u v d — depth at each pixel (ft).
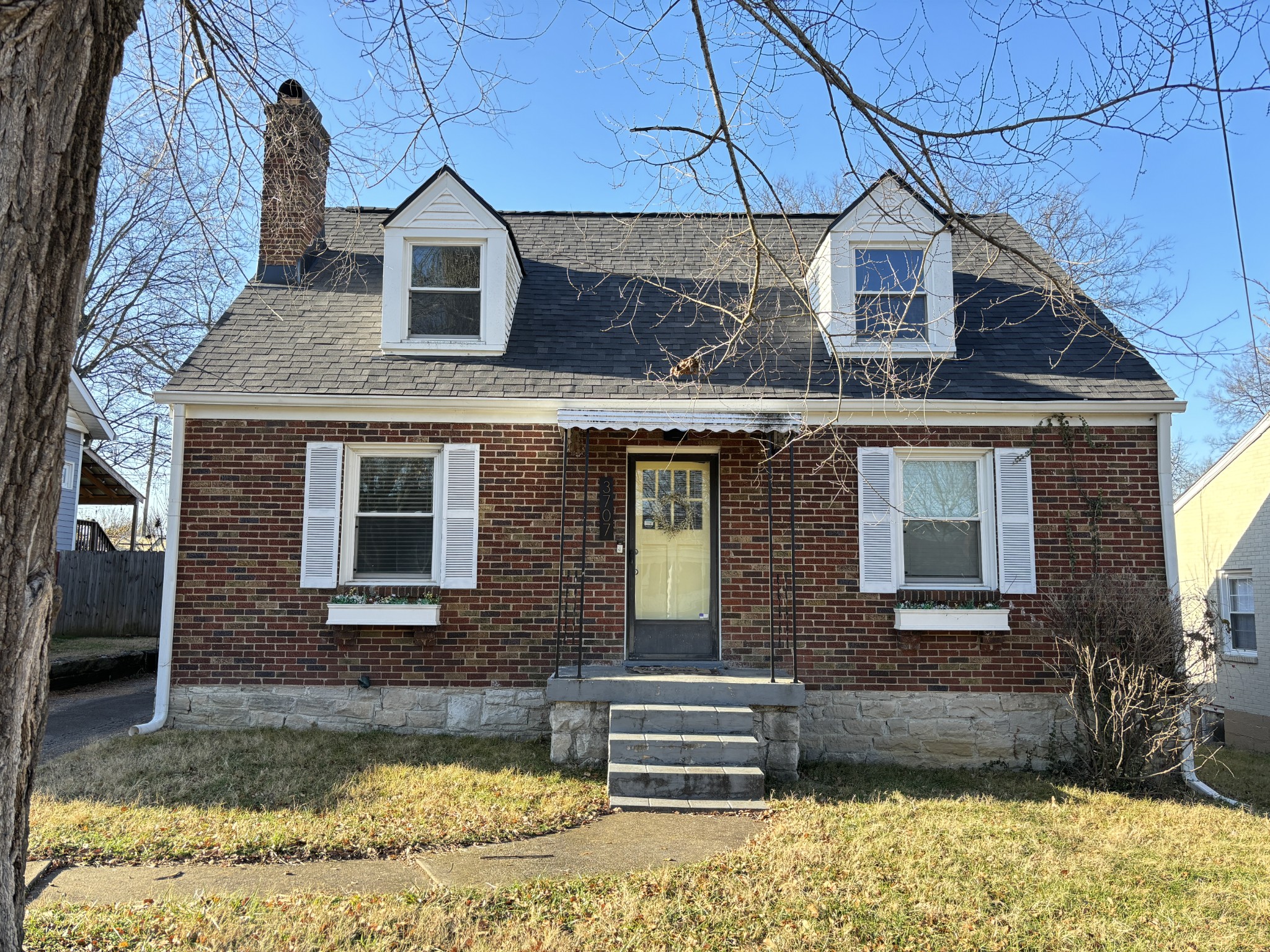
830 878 17.22
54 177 9.34
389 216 31.73
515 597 29.43
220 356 30.58
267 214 35.27
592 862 18.02
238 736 27.20
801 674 29.07
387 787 22.65
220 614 28.96
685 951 14.15
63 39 9.39
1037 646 28.99
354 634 29.07
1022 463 29.53
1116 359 30.91
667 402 29.17
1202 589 50.57
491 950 13.93
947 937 14.88
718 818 21.48
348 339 32.14
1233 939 15.10
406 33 18.97
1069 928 15.37
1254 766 34.81
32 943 13.71
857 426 29.99
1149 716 26.37
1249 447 46.91
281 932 14.24
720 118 16.60
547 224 40.50
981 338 32.35
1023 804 23.49
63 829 18.95
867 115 16.38
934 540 30.35
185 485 29.27
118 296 68.74
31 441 9.23
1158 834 21.39
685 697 25.80
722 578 29.73
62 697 38.50
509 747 27.37
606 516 29.78
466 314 32.19
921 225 31.42
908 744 28.81
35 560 9.45
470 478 29.71
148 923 14.48
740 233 21.71
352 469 30.04
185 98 19.36
